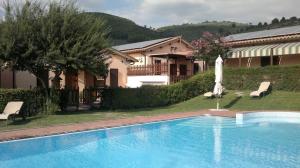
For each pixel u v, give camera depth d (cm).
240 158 1376
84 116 2398
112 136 1823
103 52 2539
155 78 4216
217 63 2969
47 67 2398
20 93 2284
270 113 2534
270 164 1275
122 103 2975
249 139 1767
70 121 2150
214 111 2752
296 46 3541
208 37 4297
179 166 1273
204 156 1413
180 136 1853
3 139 1570
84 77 3619
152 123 2195
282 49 3647
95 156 1412
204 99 3347
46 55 2212
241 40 4203
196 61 4919
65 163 1304
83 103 3045
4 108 2189
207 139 1770
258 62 4262
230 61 4531
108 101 2933
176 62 4750
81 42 2355
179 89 3400
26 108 2323
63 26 2300
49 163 1298
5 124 2002
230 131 2005
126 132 1947
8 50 2136
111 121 2191
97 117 2356
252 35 4394
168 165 1284
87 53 2317
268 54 3775
